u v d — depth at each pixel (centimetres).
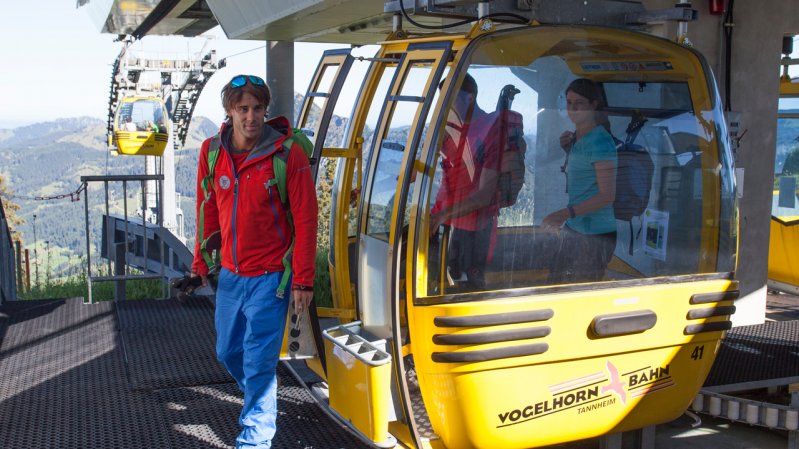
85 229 737
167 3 2200
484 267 351
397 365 356
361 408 366
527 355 352
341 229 435
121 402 457
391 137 384
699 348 396
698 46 604
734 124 595
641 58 375
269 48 1029
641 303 373
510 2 363
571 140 365
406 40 399
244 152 357
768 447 472
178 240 901
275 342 361
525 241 357
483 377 347
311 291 355
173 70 4069
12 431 414
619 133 373
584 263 367
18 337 593
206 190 374
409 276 347
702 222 391
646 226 379
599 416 375
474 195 349
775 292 842
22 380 495
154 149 3372
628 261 377
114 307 686
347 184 432
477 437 353
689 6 382
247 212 353
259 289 358
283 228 359
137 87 3975
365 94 424
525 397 356
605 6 387
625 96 373
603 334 363
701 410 468
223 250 367
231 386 485
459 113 344
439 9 383
